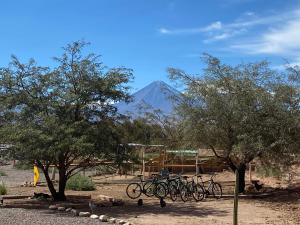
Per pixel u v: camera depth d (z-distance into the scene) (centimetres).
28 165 1609
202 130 1967
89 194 1938
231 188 2202
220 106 1933
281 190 2077
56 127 1471
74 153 1578
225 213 1504
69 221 1262
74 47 1616
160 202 1664
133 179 2495
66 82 1606
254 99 1911
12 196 1783
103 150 1563
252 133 1880
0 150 1528
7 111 1559
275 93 1922
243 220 1380
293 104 1920
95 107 1625
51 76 1597
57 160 1639
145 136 2455
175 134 2278
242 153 1920
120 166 1667
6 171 3288
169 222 1320
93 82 1606
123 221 1263
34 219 1279
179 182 1842
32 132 1454
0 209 1470
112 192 2028
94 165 1675
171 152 2467
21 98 1550
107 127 1595
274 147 1897
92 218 1326
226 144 1983
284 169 2030
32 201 1672
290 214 1505
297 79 1942
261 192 2039
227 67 1989
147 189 1839
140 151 2381
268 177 2345
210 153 2569
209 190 1914
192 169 2825
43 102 1550
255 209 1608
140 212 1499
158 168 2606
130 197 1845
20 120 1540
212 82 1983
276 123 1872
